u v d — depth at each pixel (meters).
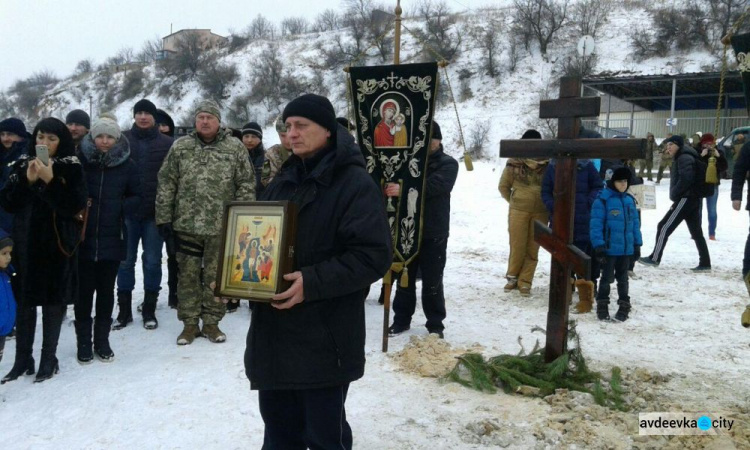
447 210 5.55
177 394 4.28
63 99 65.56
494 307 6.87
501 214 14.77
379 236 2.55
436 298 5.59
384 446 3.56
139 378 4.58
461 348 5.31
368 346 5.38
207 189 5.33
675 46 43.50
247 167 5.55
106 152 4.89
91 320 4.99
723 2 42.47
